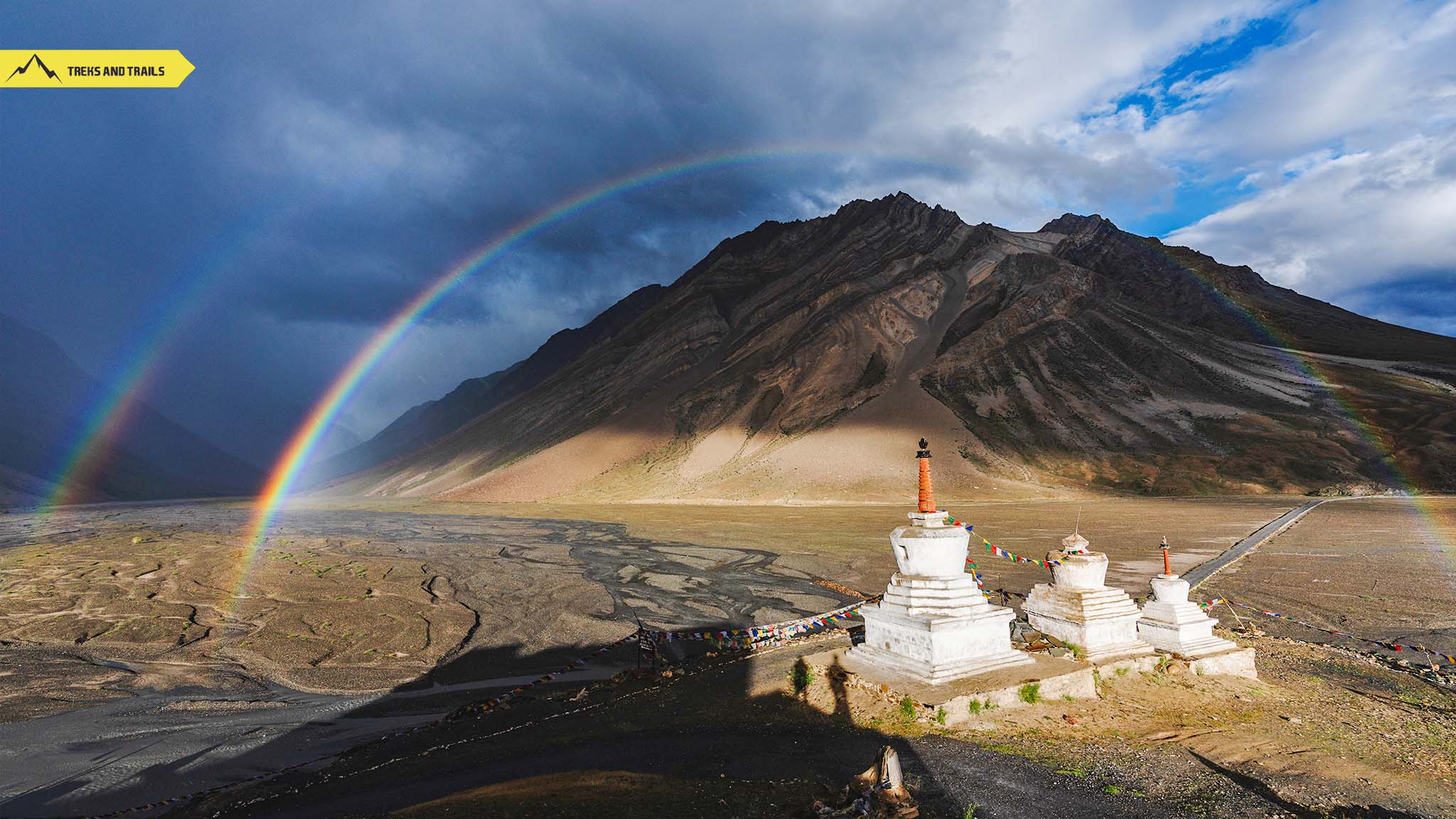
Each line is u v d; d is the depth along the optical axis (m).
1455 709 9.33
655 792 6.10
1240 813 5.72
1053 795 6.00
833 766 6.69
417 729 10.42
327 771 8.70
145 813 7.92
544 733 8.59
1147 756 7.01
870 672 8.91
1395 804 6.00
